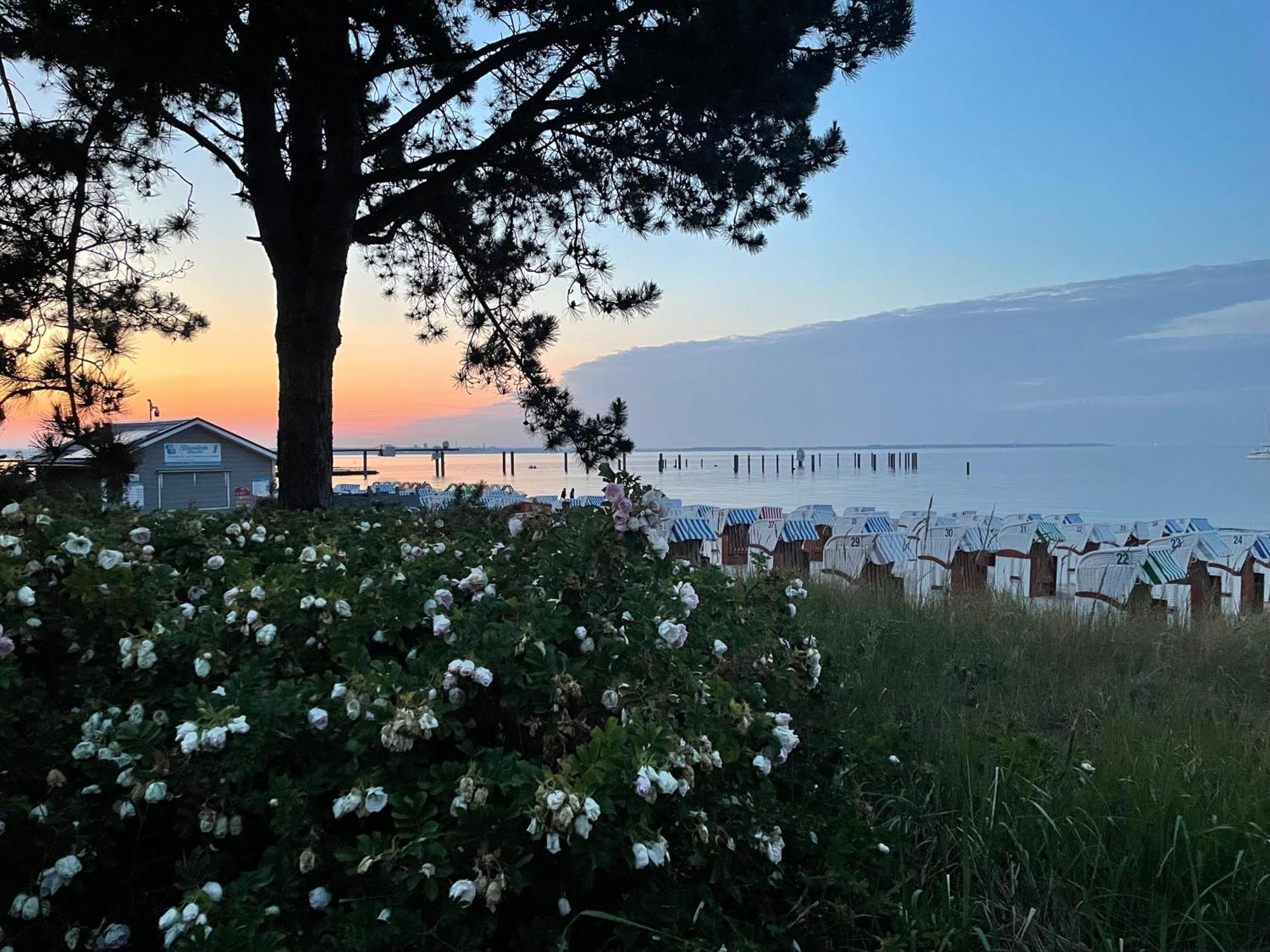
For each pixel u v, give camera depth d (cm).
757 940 214
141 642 233
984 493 3428
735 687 286
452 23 609
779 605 371
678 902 196
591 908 200
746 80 525
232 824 199
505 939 195
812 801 274
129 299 591
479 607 230
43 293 550
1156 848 262
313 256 588
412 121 607
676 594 279
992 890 256
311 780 194
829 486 4334
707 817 210
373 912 170
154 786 196
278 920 181
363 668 219
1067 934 243
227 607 256
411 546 332
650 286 723
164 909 212
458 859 175
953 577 1020
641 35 523
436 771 186
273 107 587
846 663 480
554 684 208
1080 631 581
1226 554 946
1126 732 364
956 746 342
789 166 666
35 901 190
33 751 211
